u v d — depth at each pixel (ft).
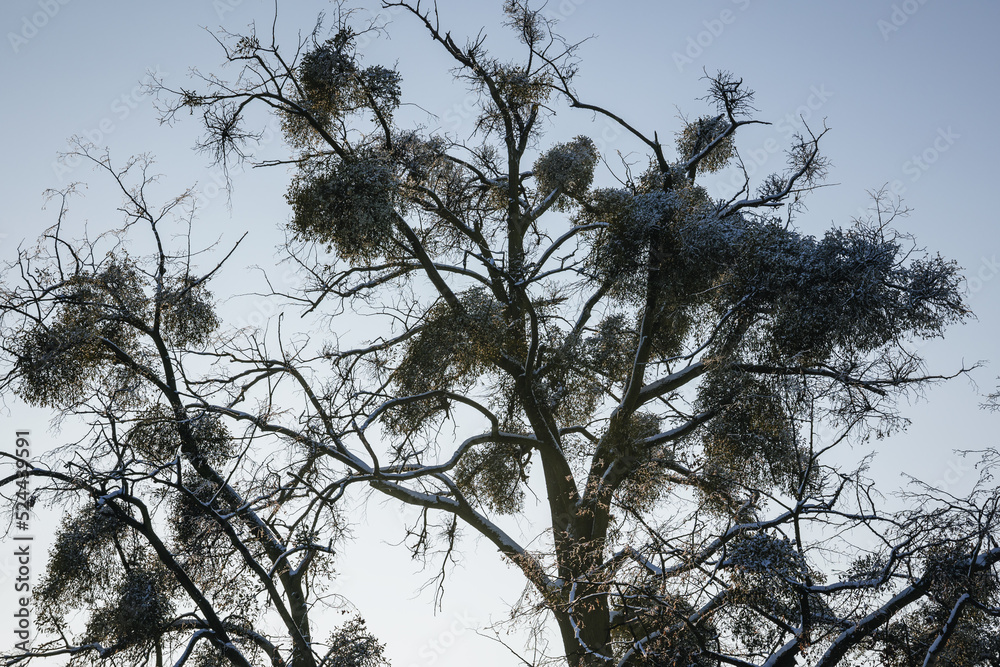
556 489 54.49
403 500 53.52
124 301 49.03
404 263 55.42
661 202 49.52
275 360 49.80
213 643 43.91
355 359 53.31
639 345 51.42
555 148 60.08
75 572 45.88
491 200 60.64
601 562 46.09
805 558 38.01
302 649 43.78
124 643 44.29
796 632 36.70
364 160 48.62
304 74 50.90
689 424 50.83
